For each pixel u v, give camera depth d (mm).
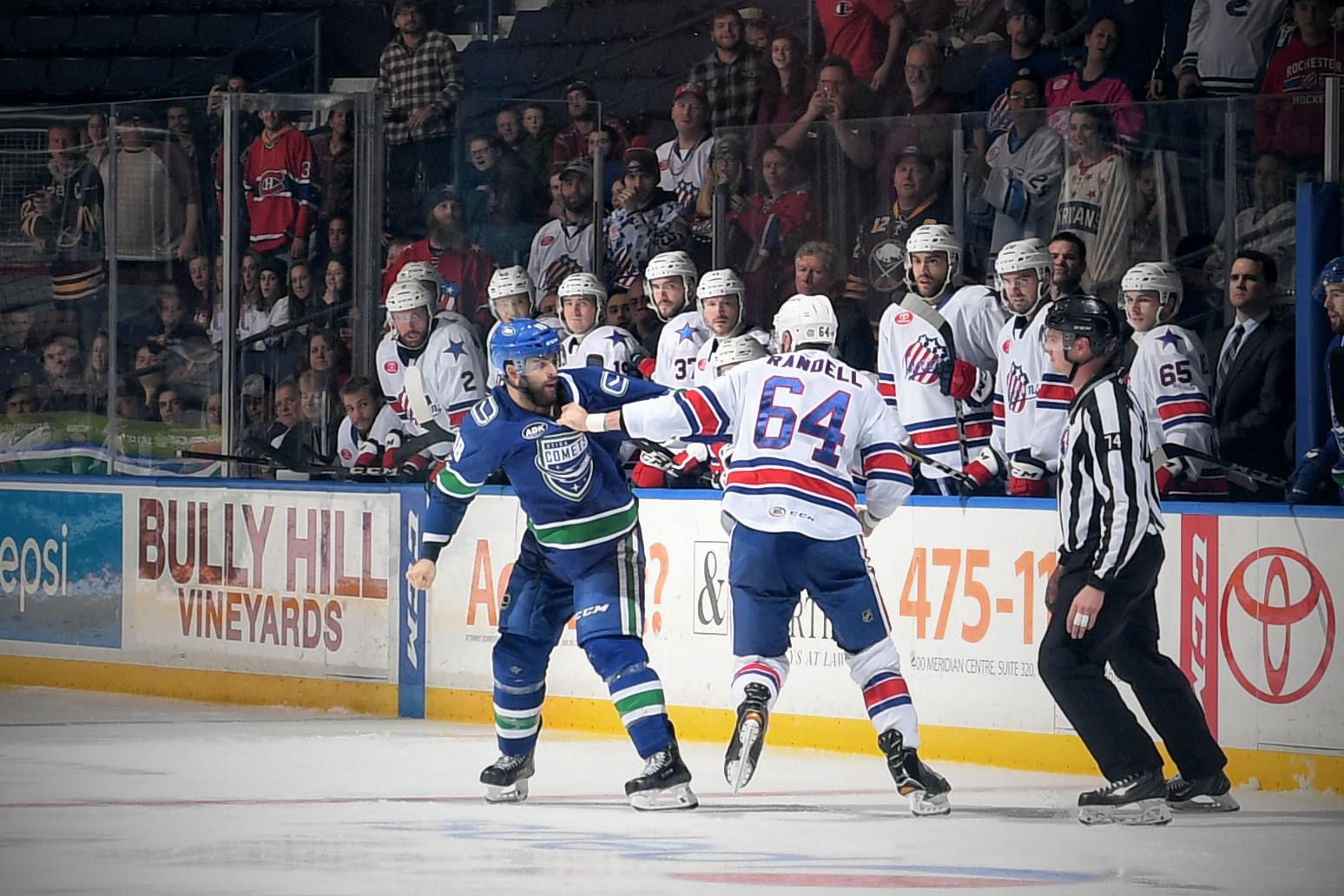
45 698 31516
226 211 31438
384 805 20219
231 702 30766
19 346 33750
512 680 20312
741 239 29172
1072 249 25797
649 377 29062
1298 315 22984
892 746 19500
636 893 14875
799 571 19641
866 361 28141
